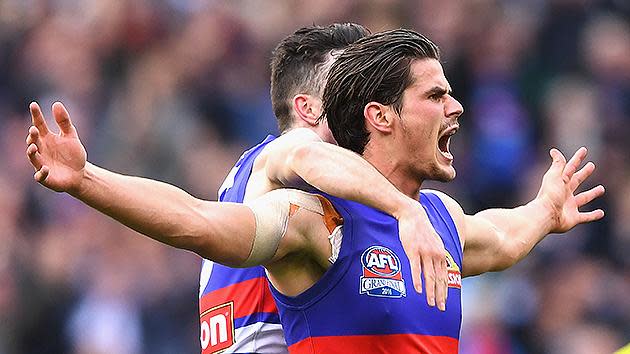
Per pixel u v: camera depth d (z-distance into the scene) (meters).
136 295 35.00
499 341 34.66
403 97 15.24
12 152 38.88
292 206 14.71
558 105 42.03
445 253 14.72
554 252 37.59
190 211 13.84
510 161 40.12
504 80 41.94
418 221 14.04
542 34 43.44
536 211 17.58
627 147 41.69
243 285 17.16
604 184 40.34
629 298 37.44
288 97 18.53
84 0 42.84
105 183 13.37
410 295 14.88
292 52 18.44
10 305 34.25
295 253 14.81
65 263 35.25
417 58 15.33
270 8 43.19
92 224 35.91
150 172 37.66
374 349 14.70
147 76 40.22
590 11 44.28
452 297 15.59
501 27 42.75
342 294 14.70
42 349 34.44
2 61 41.75
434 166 15.41
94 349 34.12
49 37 42.16
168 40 42.16
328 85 15.66
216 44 41.69
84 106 40.38
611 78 43.34
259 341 17.02
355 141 15.51
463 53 41.66
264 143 17.98
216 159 38.53
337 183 14.35
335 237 14.77
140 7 42.16
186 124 39.00
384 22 40.28
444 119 15.45
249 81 41.72
